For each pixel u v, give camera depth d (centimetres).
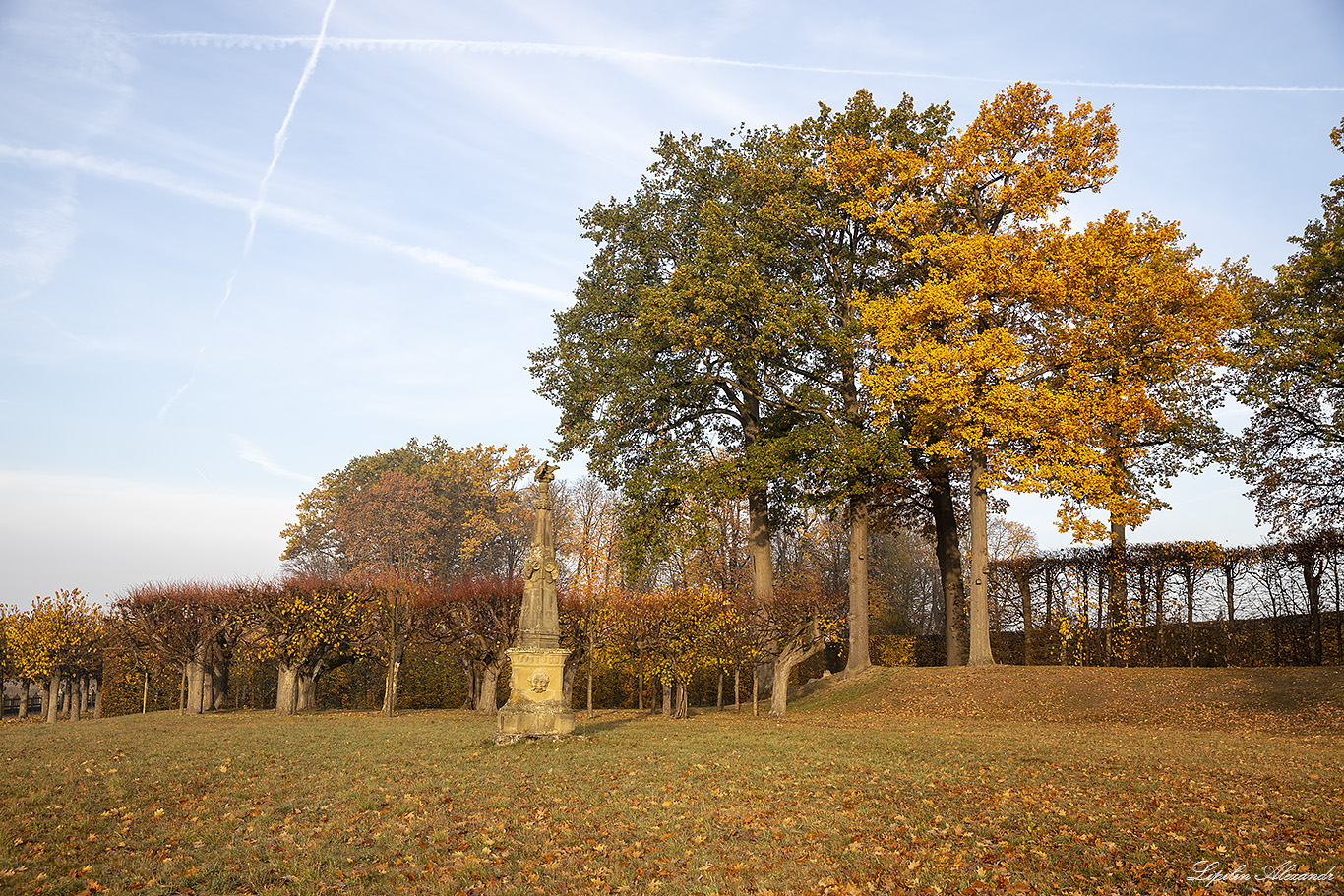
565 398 3428
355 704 3712
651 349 3152
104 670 3562
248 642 3206
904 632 5516
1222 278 3231
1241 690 2377
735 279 2947
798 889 812
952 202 3020
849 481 2952
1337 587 2630
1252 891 783
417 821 1038
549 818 1059
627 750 1614
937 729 2138
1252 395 3016
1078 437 2672
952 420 2725
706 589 2812
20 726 2695
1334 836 938
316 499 6962
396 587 3036
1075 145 2825
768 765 1436
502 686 3503
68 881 788
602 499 6194
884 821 1041
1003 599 3472
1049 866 867
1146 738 1859
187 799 1138
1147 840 949
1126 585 3069
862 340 3114
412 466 6956
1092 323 2725
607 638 2919
